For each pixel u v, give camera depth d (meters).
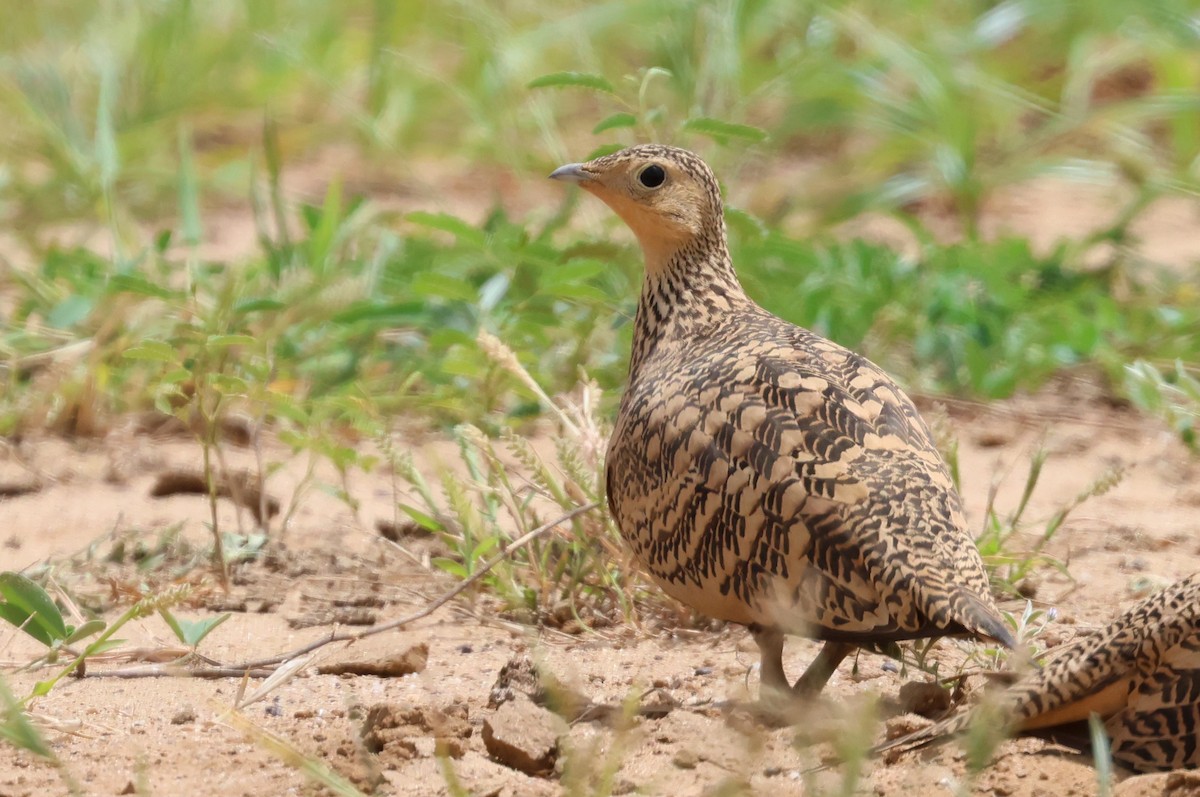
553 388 12.83
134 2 22.45
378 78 21.11
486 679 8.10
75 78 21.36
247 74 22.38
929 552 6.57
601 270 11.77
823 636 6.76
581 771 6.13
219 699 7.81
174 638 8.73
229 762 6.87
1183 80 20.12
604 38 21.64
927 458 7.08
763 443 7.00
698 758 6.79
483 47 20.58
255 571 9.82
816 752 6.79
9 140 18.75
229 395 10.30
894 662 8.15
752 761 6.36
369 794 6.54
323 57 22.55
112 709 7.65
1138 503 11.12
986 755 5.90
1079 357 13.95
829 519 6.72
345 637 8.52
